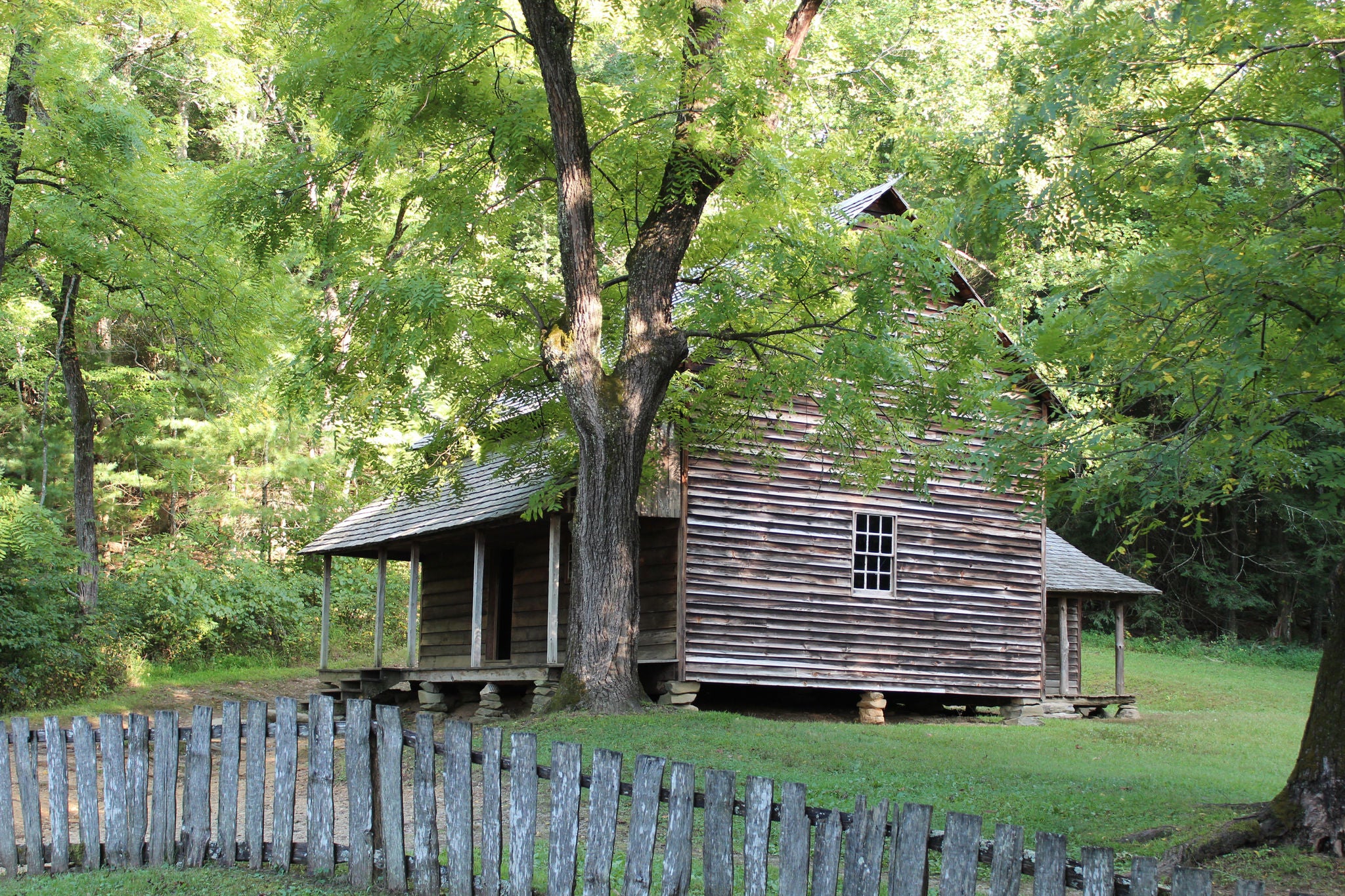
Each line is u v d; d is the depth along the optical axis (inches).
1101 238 391.2
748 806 212.7
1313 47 327.0
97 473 1077.8
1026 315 874.1
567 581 764.6
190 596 989.2
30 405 1130.0
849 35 1141.7
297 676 982.4
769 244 571.5
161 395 983.0
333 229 600.1
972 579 783.1
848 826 201.3
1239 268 278.2
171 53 882.8
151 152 738.8
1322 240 295.3
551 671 647.1
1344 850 296.8
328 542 908.0
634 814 227.5
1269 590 1477.6
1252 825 312.8
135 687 871.1
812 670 708.7
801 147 619.8
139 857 312.8
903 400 628.7
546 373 613.9
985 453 345.1
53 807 323.6
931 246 545.3
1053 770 476.1
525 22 555.2
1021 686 792.9
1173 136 346.9
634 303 592.4
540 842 328.8
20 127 684.7
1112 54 328.2
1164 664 1257.4
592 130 612.7
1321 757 308.3
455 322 593.3
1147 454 323.0
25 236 768.9
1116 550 364.2
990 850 185.9
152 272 753.0
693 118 569.3
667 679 676.7
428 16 556.4
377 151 568.1
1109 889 173.5
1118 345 321.4
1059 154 350.6
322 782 288.2
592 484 579.2
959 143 351.3
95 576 870.4
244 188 591.2
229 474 1143.6
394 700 856.3
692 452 685.9
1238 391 294.4
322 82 577.9
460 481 703.1
